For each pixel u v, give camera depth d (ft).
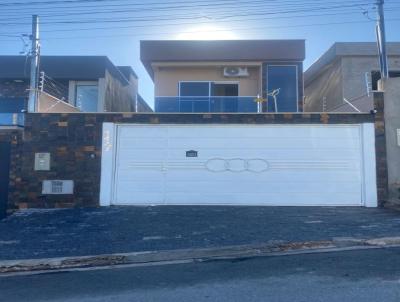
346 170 45.09
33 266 25.46
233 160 45.50
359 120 45.27
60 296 20.10
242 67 68.39
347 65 68.13
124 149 45.80
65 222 37.70
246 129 45.75
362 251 27.27
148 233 32.76
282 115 45.62
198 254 27.48
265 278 21.90
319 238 30.01
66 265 25.84
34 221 38.47
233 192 45.27
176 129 45.93
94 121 45.78
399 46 67.77
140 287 21.13
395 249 27.61
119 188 45.44
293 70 66.59
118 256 26.66
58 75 73.41
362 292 19.22
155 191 45.42
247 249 27.99
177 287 20.90
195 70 69.10
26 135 45.73
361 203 44.57
